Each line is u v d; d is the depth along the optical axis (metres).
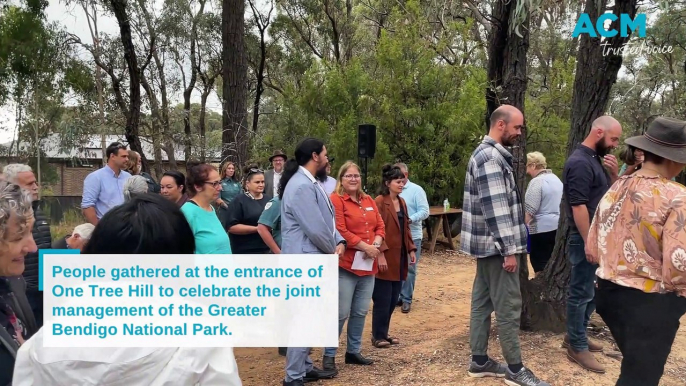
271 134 17.70
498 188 3.55
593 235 3.22
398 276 5.20
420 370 4.23
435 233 11.90
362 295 4.53
